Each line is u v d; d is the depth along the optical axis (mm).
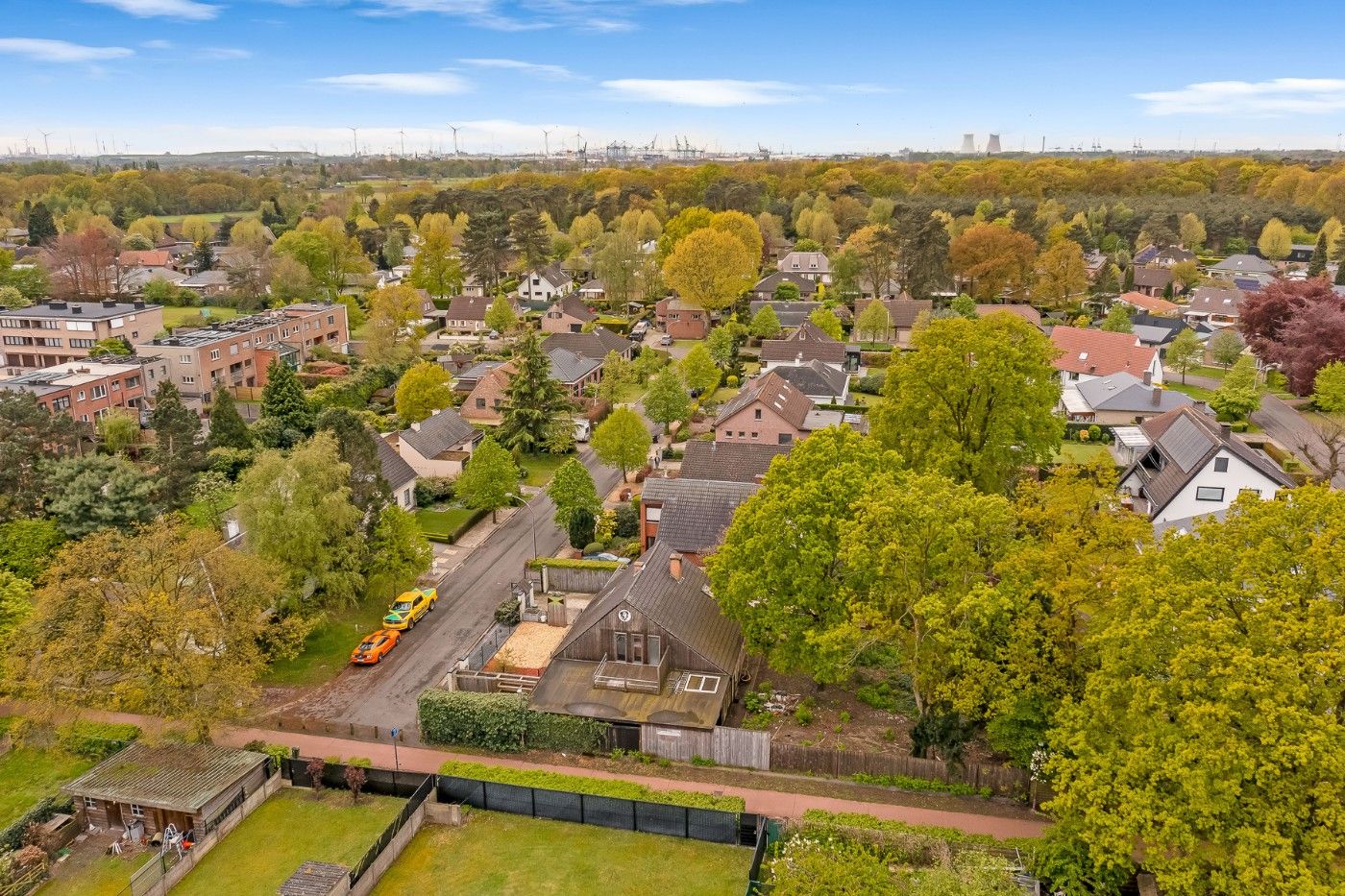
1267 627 26266
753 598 42281
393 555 51406
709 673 42562
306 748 40938
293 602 47625
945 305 139250
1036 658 34719
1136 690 28891
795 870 29016
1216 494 57406
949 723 36781
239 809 36406
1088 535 36031
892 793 37469
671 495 57281
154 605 37656
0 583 45688
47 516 57812
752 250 159000
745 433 80000
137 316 109812
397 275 175375
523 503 71562
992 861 30219
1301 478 71375
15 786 38938
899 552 36500
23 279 135375
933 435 55562
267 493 47719
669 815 35438
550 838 35531
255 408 99812
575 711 40406
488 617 53375
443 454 74750
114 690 37906
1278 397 98688
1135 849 32031
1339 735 24688
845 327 130750
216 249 193625
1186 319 127438
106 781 36250
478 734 40938
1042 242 170625
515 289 160500
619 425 72438
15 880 32469
